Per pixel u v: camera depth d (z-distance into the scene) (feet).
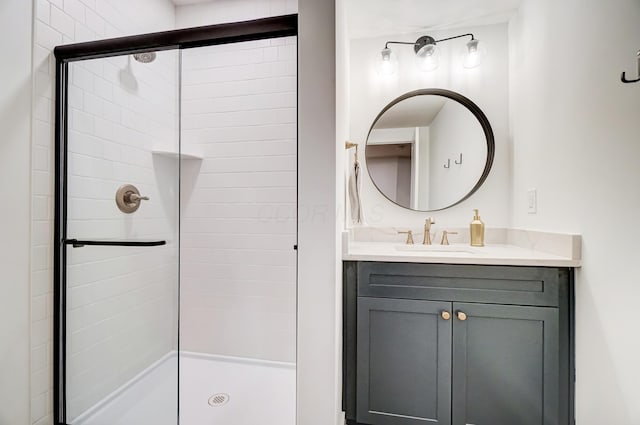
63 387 4.68
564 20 4.26
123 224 4.97
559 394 4.01
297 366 3.65
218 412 5.15
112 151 4.86
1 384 4.07
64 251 4.70
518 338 4.12
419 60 6.40
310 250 3.59
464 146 6.30
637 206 3.13
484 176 6.19
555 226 4.50
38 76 4.38
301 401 3.63
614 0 3.35
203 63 7.00
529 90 5.30
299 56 3.58
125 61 4.78
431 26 6.22
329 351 3.56
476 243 5.72
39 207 4.42
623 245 3.28
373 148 6.60
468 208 6.29
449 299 4.29
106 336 4.93
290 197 6.69
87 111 4.80
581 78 3.91
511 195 6.00
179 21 7.14
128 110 4.86
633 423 3.16
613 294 3.41
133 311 4.89
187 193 7.09
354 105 6.64
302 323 3.63
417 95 6.47
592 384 3.68
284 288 6.71
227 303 6.95
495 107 6.17
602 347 3.55
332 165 3.51
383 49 6.54
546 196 4.74
